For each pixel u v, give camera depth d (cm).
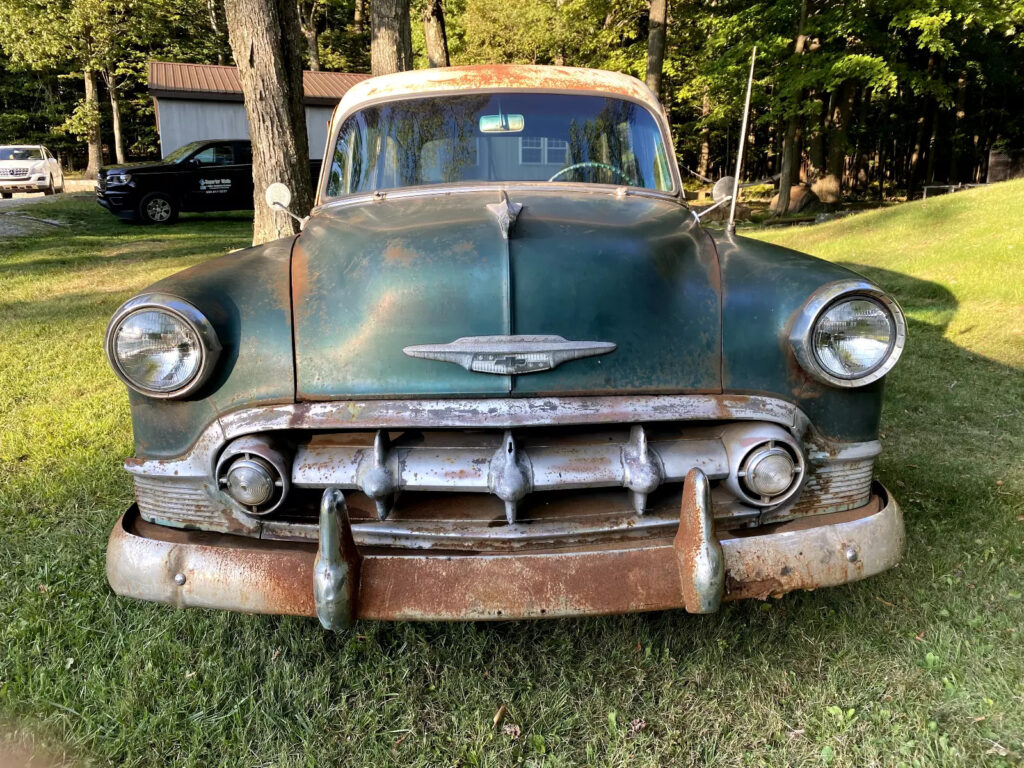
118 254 1105
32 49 2589
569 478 193
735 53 1559
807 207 1827
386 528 195
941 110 2705
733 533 204
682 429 207
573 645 242
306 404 196
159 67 2194
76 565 283
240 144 1596
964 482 359
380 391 197
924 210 1084
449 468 193
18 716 206
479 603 183
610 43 2180
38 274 923
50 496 342
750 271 221
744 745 199
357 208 281
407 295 202
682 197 318
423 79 335
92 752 194
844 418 209
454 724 207
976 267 797
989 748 194
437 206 260
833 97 1977
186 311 192
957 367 557
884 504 217
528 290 202
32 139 3512
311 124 2145
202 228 1477
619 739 200
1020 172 1958
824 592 266
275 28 633
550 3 2342
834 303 198
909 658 230
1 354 569
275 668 227
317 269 218
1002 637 238
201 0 3014
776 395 205
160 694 216
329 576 177
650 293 209
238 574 192
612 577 185
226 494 200
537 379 196
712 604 181
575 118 322
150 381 195
